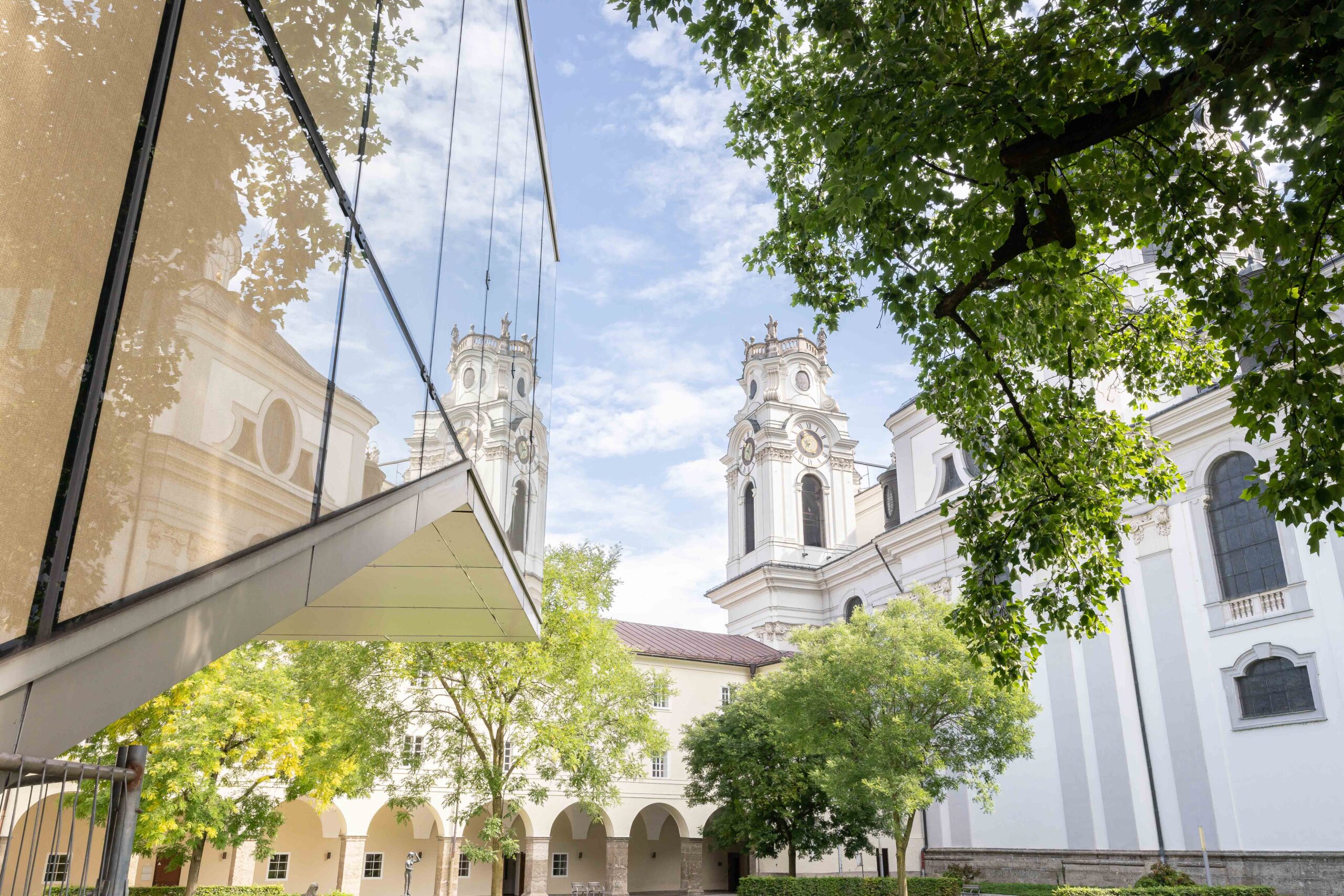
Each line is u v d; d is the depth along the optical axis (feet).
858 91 24.90
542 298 49.14
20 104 8.60
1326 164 20.15
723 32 29.73
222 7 12.50
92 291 9.86
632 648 81.61
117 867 12.48
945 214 27.04
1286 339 23.24
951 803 117.08
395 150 20.74
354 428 19.12
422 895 128.26
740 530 187.32
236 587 13.97
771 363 189.57
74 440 9.69
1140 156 27.14
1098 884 96.78
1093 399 39.34
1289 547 85.66
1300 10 18.13
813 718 83.76
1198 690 91.61
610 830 130.72
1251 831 84.79
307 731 65.77
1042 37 23.70
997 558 36.09
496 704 68.03
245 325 13.74
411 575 36.42
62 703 9.79
